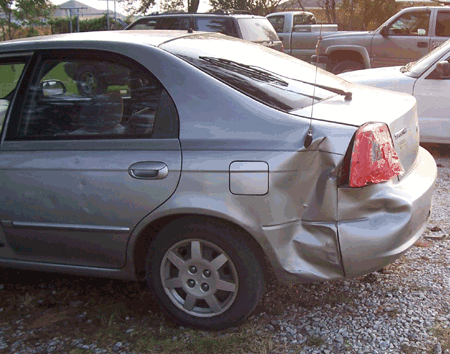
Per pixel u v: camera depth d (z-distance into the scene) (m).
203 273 2.94
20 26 21.47
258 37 12.03
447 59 6.61
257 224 2.72
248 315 3.01
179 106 2.90
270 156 2.70
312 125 2.75
